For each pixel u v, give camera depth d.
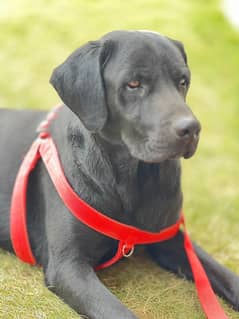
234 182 4.35
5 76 5.80
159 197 2.80
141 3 8.01
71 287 2.68
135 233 2.82
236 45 7.21
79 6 7.68
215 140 5.09
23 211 2.99
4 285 2.89
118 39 2.59
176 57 2.60
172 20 7.50
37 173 3.04
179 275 3.09
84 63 2.61
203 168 4.54
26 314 2.69
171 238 3.09
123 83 2.52
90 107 2.59
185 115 2.42
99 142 2.71
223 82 6.26
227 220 3.77
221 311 2.67
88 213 2.74
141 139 2.54
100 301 2.58
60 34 6.78
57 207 2.85
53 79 2.68
